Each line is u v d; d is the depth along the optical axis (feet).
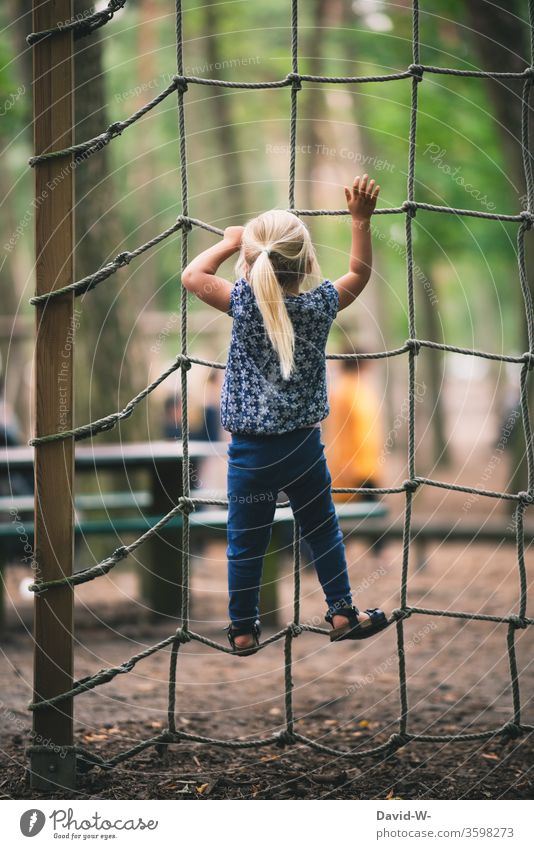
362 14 42.47
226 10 47.60
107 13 10.04
